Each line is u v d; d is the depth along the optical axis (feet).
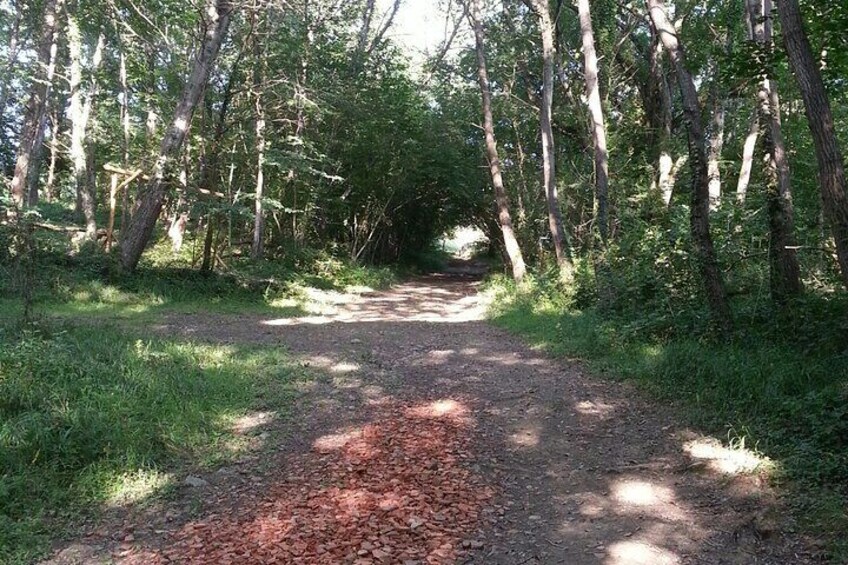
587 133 72.23
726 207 38.88
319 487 17.57
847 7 25.81
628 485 17.78
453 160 95.91
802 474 16.60
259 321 46.70
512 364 33.04
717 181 64.44
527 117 85.10
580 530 15.38
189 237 76.48
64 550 14.24
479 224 127.95
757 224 35.86
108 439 18.49
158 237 79.77
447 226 143.33
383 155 84.64
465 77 90.27
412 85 88.99
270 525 15.37
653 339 32.58
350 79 78.48
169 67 61.82
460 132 94.32
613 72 72.23
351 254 95.45
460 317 56.44
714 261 30.17
